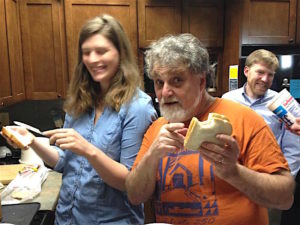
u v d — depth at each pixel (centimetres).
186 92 83
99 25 113
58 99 249
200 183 88
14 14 213
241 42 242
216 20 255
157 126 103
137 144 110
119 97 113
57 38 236
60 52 238
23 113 264
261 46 265
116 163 106
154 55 84
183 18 250
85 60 116
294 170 198
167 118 88
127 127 110
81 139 101
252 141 88
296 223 228
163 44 84
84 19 237
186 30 252
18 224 113
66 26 235
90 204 112
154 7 246
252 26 248
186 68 81
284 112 113
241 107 94
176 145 83
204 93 94
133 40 246
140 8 244
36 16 232
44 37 235
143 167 93
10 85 198
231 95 223
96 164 101
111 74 116
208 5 252
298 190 222
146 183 95
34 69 237
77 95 126
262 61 207
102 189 111
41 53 236
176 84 83
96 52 113
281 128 199
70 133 99
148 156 90
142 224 121
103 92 122
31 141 116
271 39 253
